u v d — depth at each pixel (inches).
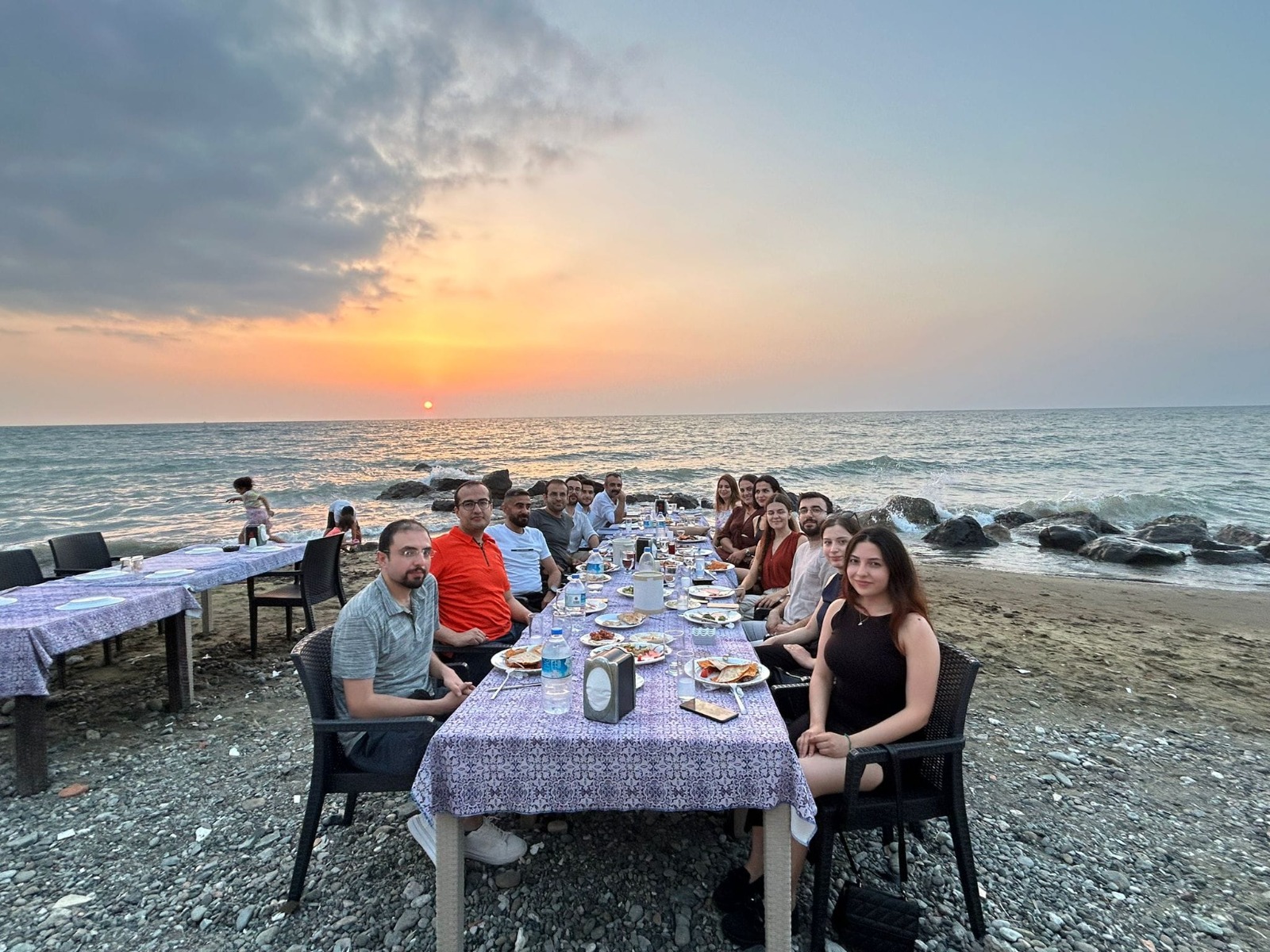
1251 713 189.9
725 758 79.0
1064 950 93.7
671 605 152.7
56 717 178.2
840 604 115.8
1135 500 715.4
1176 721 183.5
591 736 80.0
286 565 245.4
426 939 93.4
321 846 116.6
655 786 79.7
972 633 275.1
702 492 953.5
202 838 120.3
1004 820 128.8
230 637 254.5
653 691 96.7
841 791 93.7
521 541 222.7
